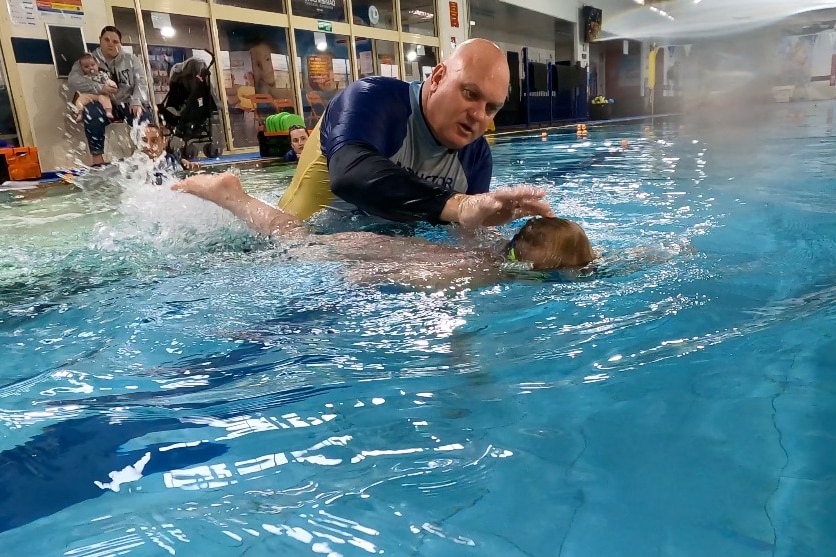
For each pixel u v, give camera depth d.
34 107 6.49
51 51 6.53
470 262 1.73
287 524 0.69
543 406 0.94
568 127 12.61
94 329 1.38
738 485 0.70
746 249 1.82
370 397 1.00
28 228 2.78
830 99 16.84
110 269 1.84
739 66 19.33
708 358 1.07
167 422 0.95
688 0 19.73
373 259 1.76
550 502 0.70
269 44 9.53
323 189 2.38
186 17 8.23
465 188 2.52
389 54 11.73
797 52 17.94
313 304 1.48
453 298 1.48
